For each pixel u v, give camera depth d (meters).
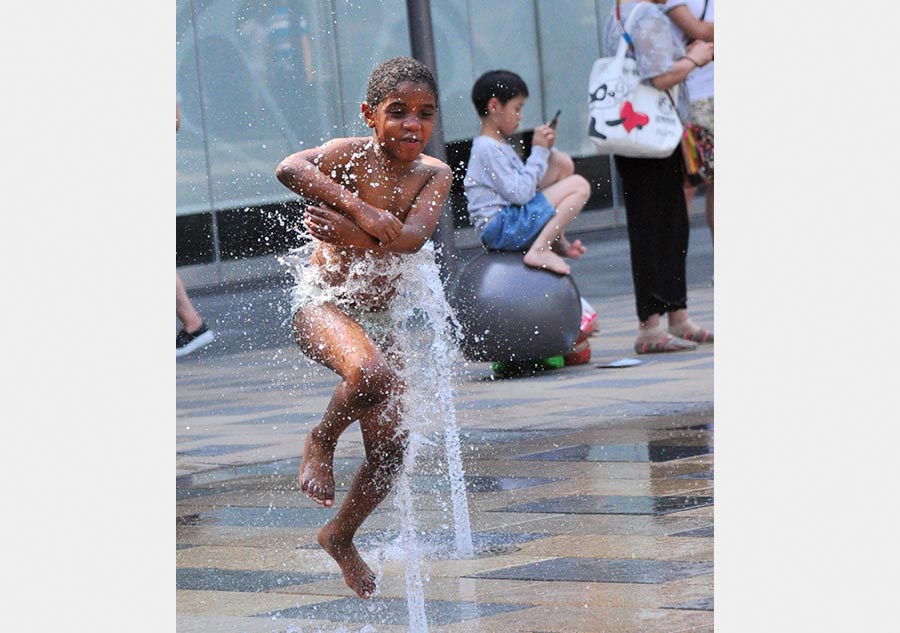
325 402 12.47
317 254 6.50
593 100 14.13
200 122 15.63
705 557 6.93
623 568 6.83
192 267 14.94
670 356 14.09
